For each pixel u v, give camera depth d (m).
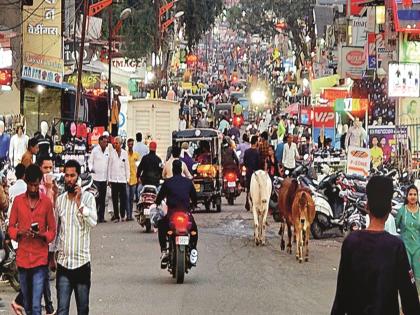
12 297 18.41
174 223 20.14
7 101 42.47
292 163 39.94
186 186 20.61
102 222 33.16
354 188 28.34
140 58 71.31
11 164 29.27
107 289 19.56
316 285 20.23
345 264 8.81
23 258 14.33
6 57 34.91
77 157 35.19
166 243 20.92
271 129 66.94
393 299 8.71
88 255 13.96
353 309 8.77
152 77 72.94
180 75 109.25
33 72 44.22
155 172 31.12
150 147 31.50
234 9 117.69
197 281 20.64
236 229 31.22
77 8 51.91
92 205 13.99
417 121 38.81
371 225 9.02
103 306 17.66
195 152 40.28
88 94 54.03
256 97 132.38
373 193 8.98
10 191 18.23
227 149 42.00
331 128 50.69
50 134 45.34
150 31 69.88
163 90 82.62
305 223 23.80
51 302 16.66
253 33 118.50
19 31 42.78
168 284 20.22
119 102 51.91
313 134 52.00
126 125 50.12
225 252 25.58
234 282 20.55
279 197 26.00
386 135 41.38
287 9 100.31
